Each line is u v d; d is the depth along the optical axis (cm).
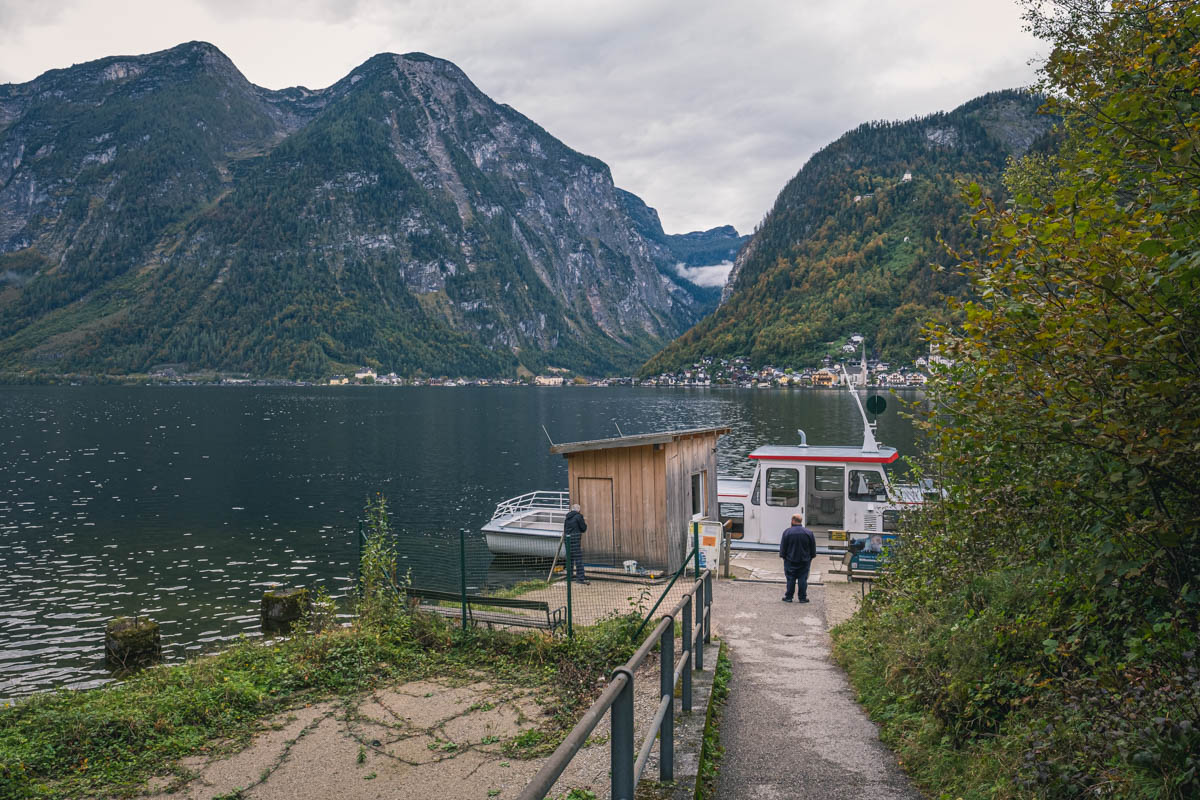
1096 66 462
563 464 6888
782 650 984
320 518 4203
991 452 513
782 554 1298
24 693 1673
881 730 649
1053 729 439
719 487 2428
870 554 1363
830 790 531
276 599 1625
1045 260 400
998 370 438
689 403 17925
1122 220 392
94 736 721
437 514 4359
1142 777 334
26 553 3300
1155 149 393
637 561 1667
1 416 13950
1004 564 622
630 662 339
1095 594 481
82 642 2064
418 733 726
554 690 835
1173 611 429
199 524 4012
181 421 12975
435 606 1123
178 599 2519
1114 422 368
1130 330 371
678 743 566
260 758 679
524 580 1600
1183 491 399
